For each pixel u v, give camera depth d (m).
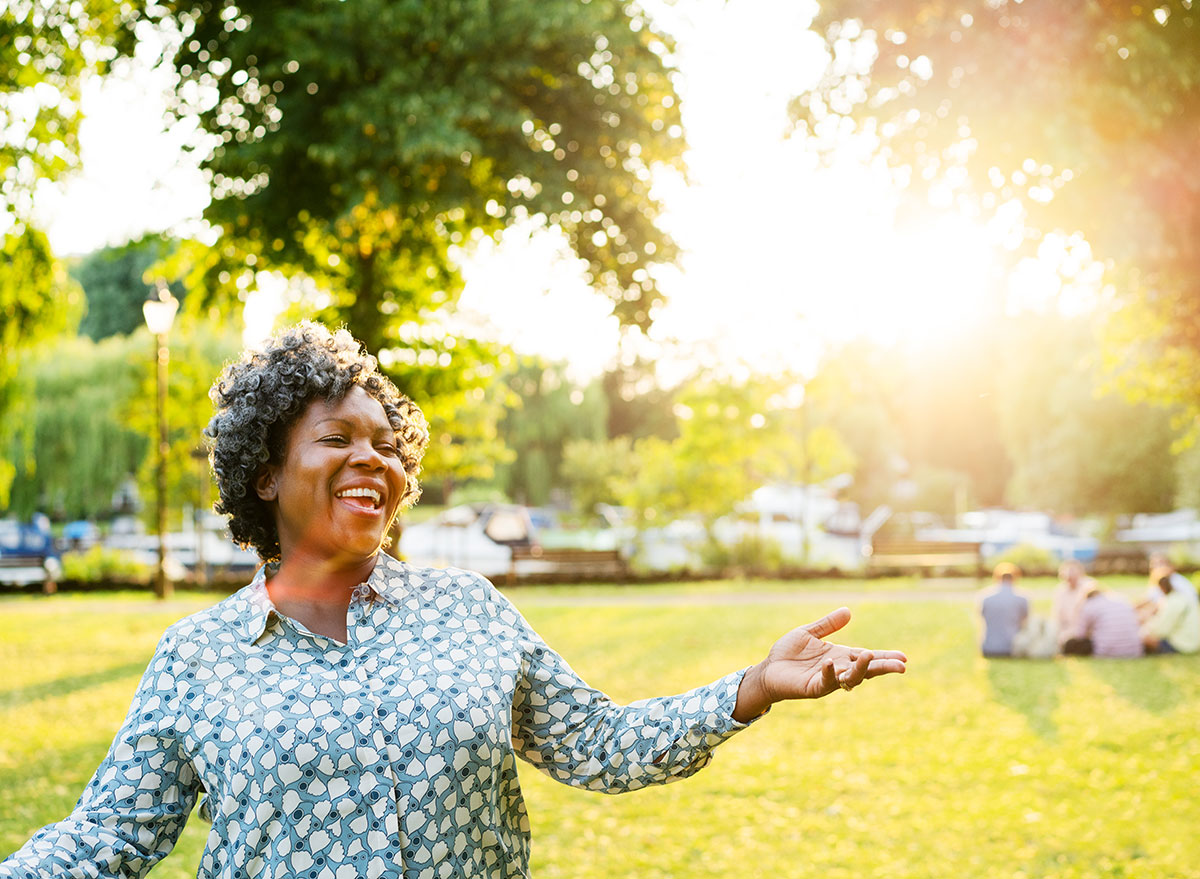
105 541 29.55
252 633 1.90
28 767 7.86
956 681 11.14
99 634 15.58
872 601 19.55
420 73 12.46
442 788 1.83
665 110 13.80
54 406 31.75
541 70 13.12
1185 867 5.43
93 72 13.03
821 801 6.87
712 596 20.97
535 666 2.07
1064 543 27.27
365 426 2.06
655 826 6.40
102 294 49.69
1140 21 7.53
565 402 46.59
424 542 25.25
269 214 12.98
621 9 13.13
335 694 1.84
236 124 13.00
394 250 14.10
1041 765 7.65
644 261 13.92
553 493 47.62
